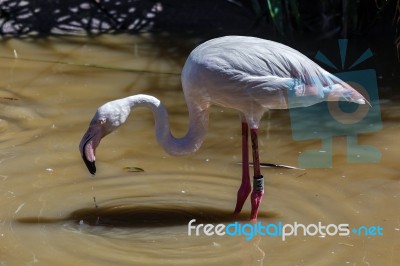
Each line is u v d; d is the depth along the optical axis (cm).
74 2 1117
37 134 809
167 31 1091
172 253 587
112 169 741
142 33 1086
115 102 636
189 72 639
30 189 693
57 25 1088
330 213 658
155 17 1112
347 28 1059
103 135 634
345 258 584
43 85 930
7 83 932
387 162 754
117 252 587
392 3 1094
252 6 1123
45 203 667
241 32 1084
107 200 676
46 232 616
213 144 797
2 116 848
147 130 830
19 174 721
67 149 779
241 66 625
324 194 693
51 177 718
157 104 649
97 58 1009
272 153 779
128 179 720
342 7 1064
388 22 1084
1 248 590
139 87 929
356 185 710
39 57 1008
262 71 629
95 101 888
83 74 962
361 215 655
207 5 1131
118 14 1112
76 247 593
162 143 656
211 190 702
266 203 676
